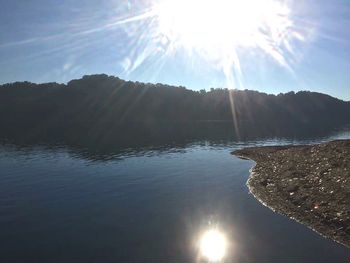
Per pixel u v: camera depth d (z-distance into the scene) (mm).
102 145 85000
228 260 19578
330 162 37625
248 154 65688
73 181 41000
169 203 31188
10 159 60688
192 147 81312
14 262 19375
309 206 28156
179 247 21391
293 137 117375
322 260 19453
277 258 19750
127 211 28688
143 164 54281
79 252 20625
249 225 25234
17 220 26469
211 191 35781
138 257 19938
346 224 23438
